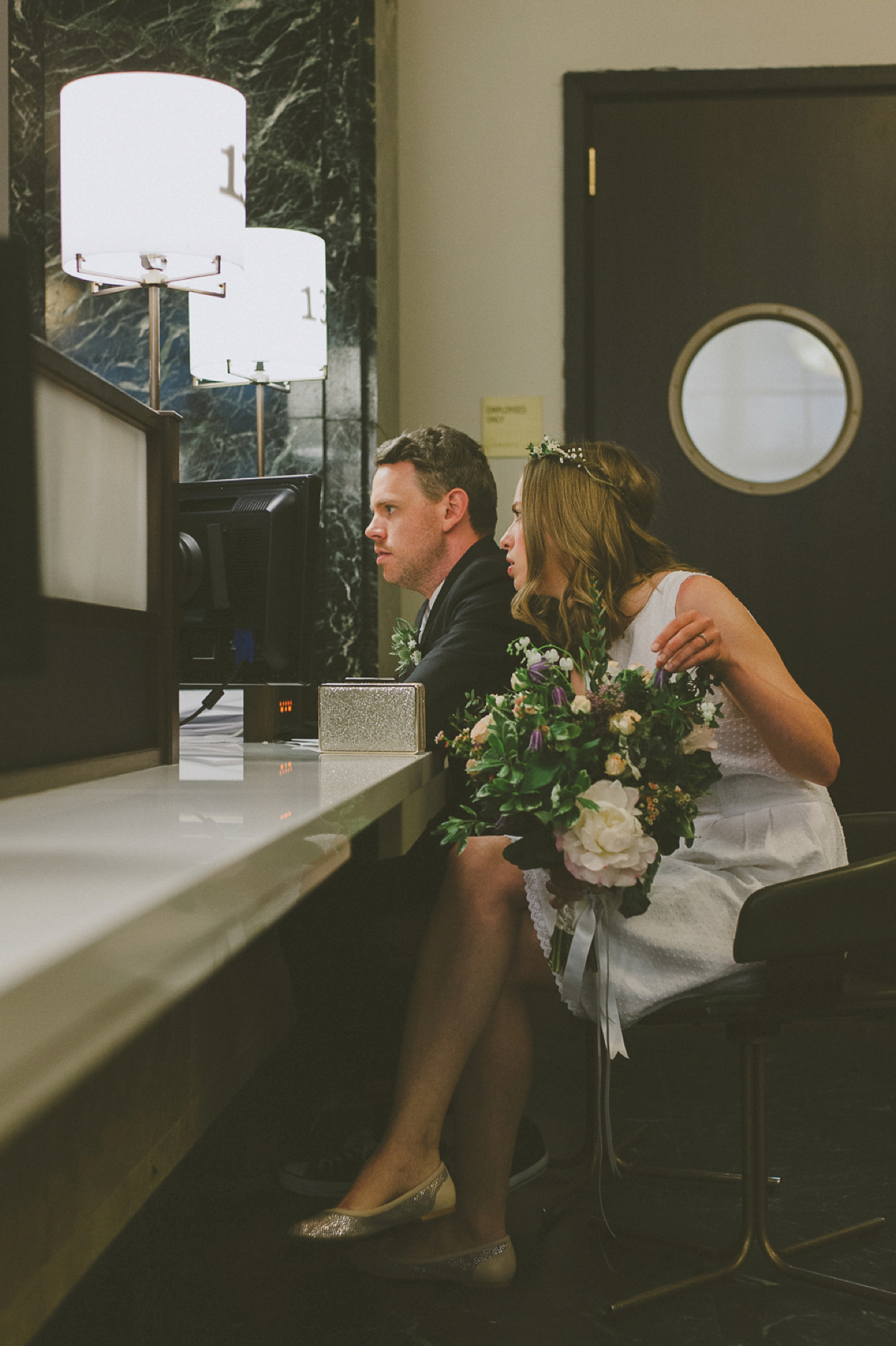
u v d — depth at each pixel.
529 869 1.33
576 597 1.61
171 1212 1.75
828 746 1.48
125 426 1.28
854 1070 2.54
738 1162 2.03
